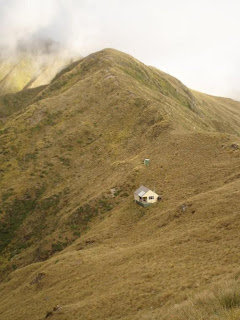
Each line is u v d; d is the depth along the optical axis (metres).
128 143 108.75
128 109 126.50
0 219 96.62
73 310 38.84
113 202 79.19
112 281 43.16
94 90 145.75
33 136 128.00
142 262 45.38
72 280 49.47
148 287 37.06
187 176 73.94
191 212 55.09
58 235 78.69
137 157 95.00
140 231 60.94
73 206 88.38
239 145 78.06
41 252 77.81
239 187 56.81
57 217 89.50
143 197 68.94
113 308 35.75
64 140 120.94
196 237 45.41
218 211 50.62
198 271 35.81
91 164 108.62
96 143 116.81
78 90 150.50
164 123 105.38
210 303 19.23
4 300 58.22
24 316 46.34
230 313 15.85
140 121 116.94
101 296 39.88
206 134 89.06
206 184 67.38
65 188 101.56
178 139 92.50
